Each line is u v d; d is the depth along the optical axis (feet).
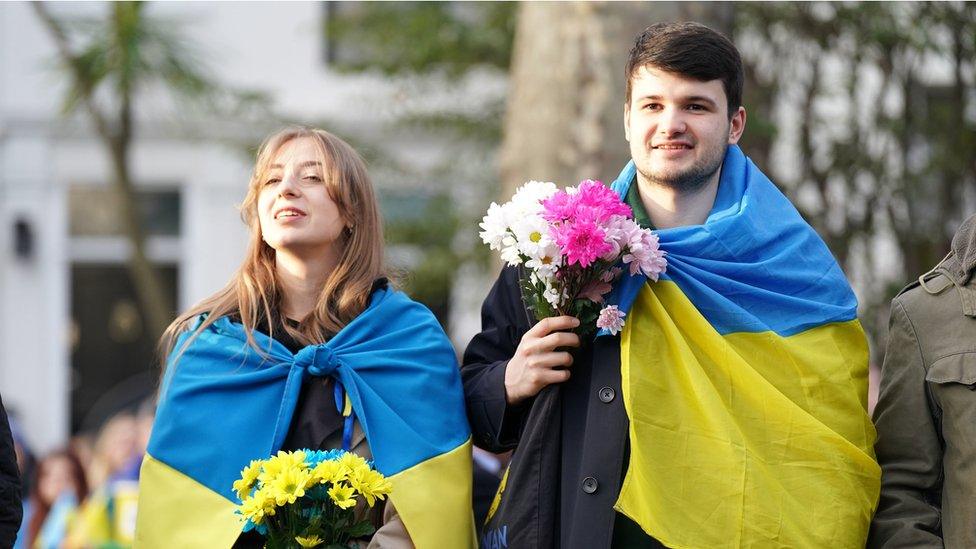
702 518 22.35
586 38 39.24
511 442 24.49
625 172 24.43
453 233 58.18
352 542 23.41
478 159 60.80
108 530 44.65
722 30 39.91
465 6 59.26
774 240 23.91
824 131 53.36
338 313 25.20
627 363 22.89
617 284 23.45
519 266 24.11
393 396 24.45
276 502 22.33
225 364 24.68
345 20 61.00
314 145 25.50
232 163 79.87
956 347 22.68
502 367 24.14
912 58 52.65
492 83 62.80
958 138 52.31
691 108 23.32
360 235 25.63
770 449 22.93
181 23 52.49
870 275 53.26
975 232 23.03
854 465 23.08
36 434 80.07
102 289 81.20
